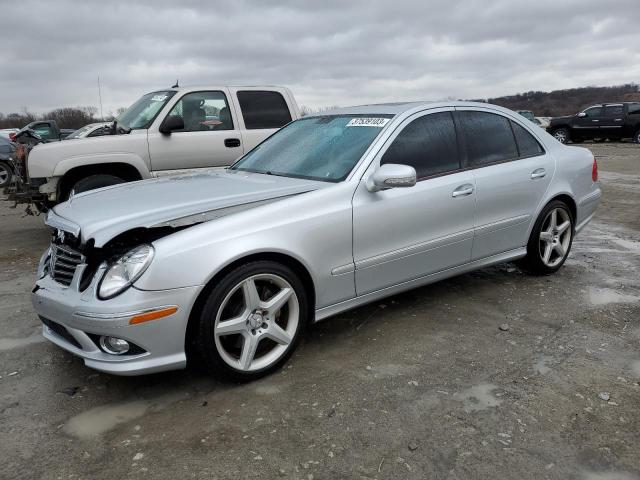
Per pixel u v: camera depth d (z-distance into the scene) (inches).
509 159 179.5
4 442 106.0
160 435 107.6
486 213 169.9
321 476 95.3
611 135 987.3
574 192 198.7
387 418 111.9
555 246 197.5
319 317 138.7
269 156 173.6
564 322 159.0
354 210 138.4
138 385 126.9
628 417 111.6
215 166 284.5
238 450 102.4
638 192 406.6
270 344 132.5
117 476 95.9
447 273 165.2
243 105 292.7
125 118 296.8
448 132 165.2
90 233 117.3
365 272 143.6
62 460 100.4
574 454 100.6
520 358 137.3
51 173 251.1
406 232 149.7
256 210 125.8
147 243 114.7
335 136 162.2
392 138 152.0
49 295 121.3
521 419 111.0
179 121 268.1
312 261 132.1
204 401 119.4
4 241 281.0
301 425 109.9
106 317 109.4
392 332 153.3
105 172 265.6
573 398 118.6
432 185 154.9
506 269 209.2
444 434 106.4
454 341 147.2
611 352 140.1
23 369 135.2
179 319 114.2
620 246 247.8
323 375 129.8
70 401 120.4
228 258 117.3
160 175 272.8
